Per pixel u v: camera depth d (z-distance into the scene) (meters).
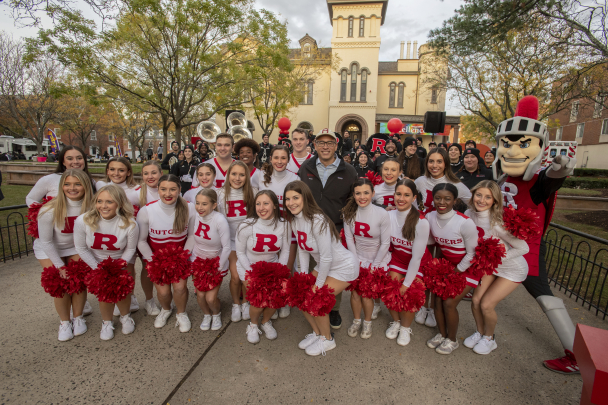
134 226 2.89
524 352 2.79
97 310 3.40
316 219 2.66
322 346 2.74
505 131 2.86
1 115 25.06
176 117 12.09
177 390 2.29
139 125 31.03
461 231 2.68
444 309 2.72
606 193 11.77
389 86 26.69
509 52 12.45
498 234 2.69
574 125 24.89
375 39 23.19
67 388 2.28
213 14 10.45
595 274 4.66
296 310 3.55
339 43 23.55
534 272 2.76
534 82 12.44
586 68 8.03
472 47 7.62
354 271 2.82
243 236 2.89
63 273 2.78
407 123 25.64
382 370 2.54
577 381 2.44
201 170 3.22
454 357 2.71
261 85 14.73
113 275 2.74
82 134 29.48
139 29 10.70
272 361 2.63
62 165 3.19
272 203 2.79
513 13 6.77
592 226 7.56
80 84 10.38
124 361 2.59
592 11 6.79
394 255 3.03
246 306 3.33
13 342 2.80
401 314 2.85
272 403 2.18
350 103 23.91
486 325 2.74
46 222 2.75
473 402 2.22
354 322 3.03
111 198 2.75
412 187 2.74
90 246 2.85
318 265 2.85
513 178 2.98
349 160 8.00
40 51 9.60
